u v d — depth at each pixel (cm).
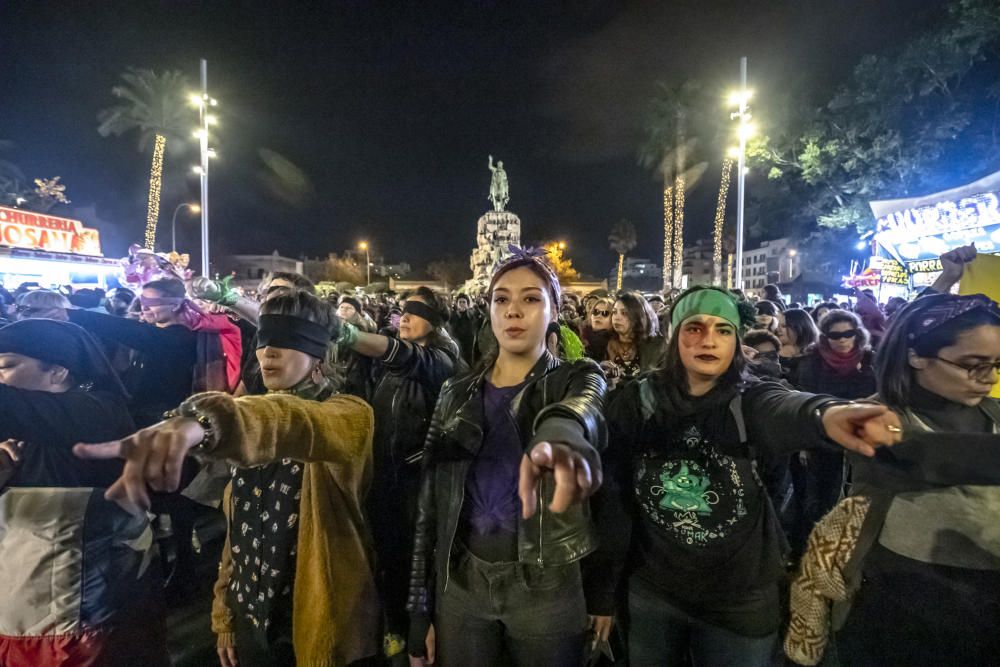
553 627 186
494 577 185
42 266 1482
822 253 2466
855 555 165
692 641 199
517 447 184
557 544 181
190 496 338
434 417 206
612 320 436
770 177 2317
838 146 1989
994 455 144
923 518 153
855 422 138
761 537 191
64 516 183
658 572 196
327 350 212
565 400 154
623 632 212
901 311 168
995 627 148
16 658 182
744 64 1753
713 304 191
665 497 193
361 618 199
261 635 199
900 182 1883
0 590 183
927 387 163
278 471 203
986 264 255
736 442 187
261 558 201
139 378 344
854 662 168
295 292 206
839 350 423
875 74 1822
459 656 194
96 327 330
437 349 320
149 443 116
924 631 153
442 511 194
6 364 180
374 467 257
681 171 3288
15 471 184
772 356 443
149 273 412
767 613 192
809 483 411
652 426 198
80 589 184
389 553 247
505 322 189
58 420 176
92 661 185
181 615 366
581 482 116
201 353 366
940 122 1736
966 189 730
